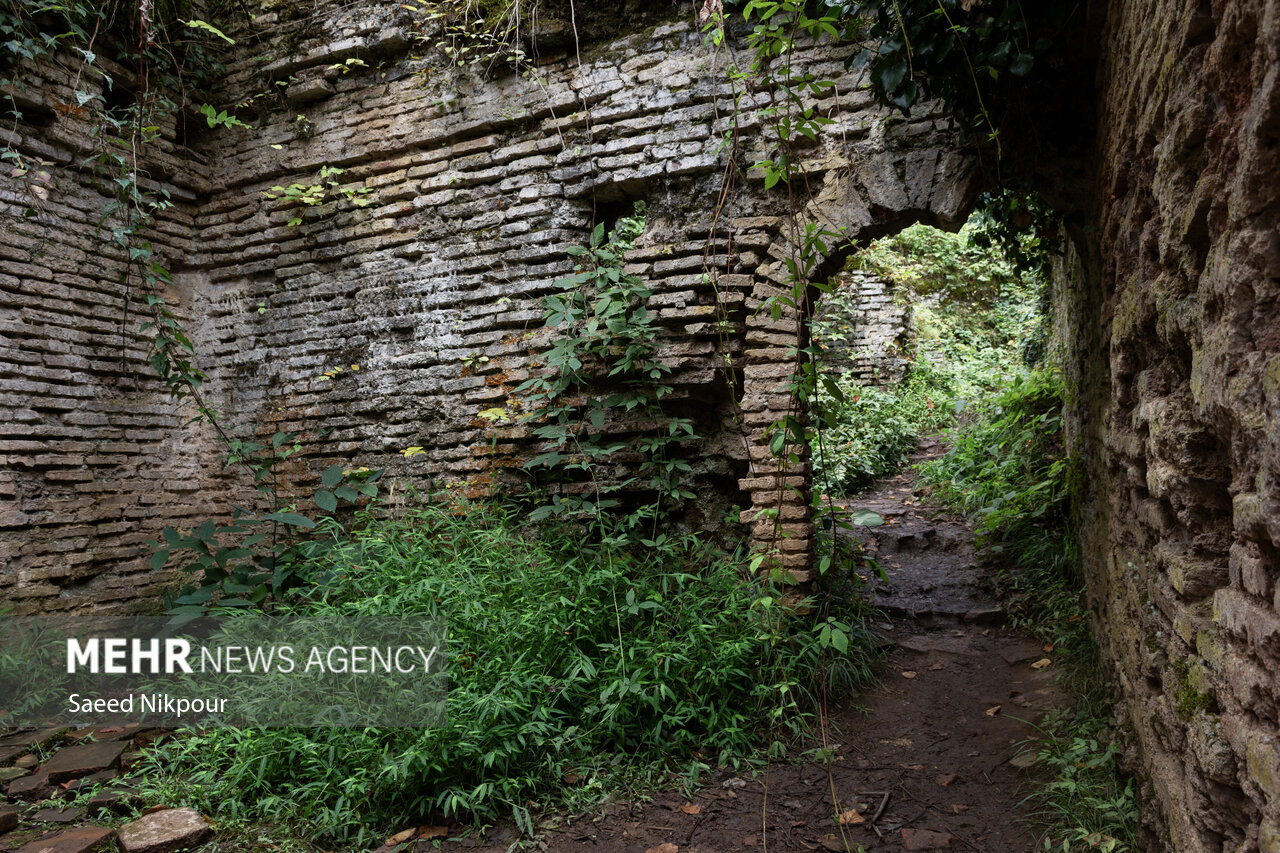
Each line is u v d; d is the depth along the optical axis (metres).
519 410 5.08
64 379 5.11
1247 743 1.50
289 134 5.76
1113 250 3.18
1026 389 7.33
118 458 5.41
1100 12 3.44
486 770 3.26
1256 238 1.40
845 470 8.33
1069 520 5.51
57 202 5.14
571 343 4.64
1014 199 4.44
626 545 4.76
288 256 5.80
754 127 4.55
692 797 3.33
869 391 9.96
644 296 4.63
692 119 4.67
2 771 3.55
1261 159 1.36
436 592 3.87
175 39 5.65
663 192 4.81
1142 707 2.69
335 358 5.67
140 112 5.16
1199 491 1.98
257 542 5.58
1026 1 3.59
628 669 3.70
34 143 4.98
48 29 5.00
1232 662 1.62
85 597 5.08
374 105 5.51
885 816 3.15
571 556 4.71
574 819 3.18
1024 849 2.87
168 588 5.50
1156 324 2.20
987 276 11.91
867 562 3.65
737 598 4.09
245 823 3.18
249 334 5.94
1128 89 2.76
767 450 4.39
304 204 5.74
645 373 4.71
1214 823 1.80
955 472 7.77
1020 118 3.85
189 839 2.99
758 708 3.86
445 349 5.34
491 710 3.21
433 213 5.39
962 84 3.76
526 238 5.11
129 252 5.20
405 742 3.17
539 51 5.11
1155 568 2.46
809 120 3.79
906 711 4.13
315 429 5.70
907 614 5.41
